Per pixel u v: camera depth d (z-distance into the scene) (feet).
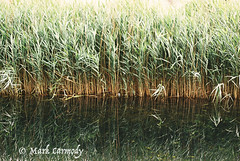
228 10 15.33
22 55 13.38
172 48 13.39
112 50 13.26
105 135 10.27
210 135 10.28
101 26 13.83
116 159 8.70
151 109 12.51
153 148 9.43
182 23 14.10
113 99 13.75
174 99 13.85
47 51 13.78
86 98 13.87
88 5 15.97
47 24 13.69
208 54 13.34
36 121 11.16
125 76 14.17
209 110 12.41
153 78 14.14
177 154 8.96
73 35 13.80
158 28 14.40
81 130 10.60
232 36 13.16
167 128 10.76
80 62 13.33
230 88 14.05
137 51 13.26
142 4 16.46
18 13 14.38
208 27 13.82
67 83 14.19
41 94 14.19
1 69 13.74
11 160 8.50
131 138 10.10
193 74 13.53
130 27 13.85
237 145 9.62
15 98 13.61
